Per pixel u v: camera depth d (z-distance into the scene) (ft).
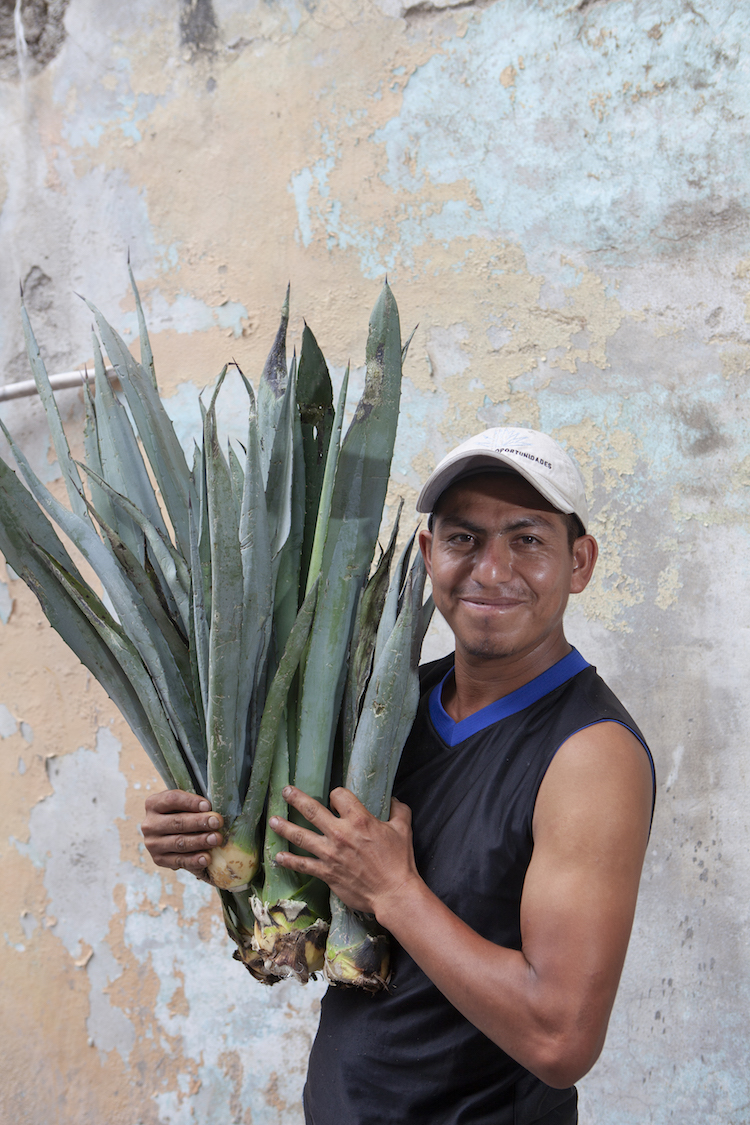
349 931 3.05
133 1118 6.35
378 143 6.11
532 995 2.58
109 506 3.73
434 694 3.59
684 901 5.38
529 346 5.78
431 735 3.43
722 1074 5.26
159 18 6.63
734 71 5.49
